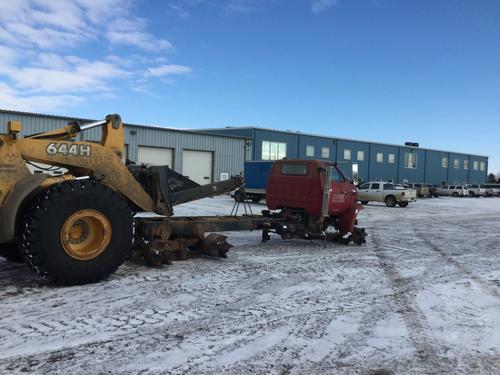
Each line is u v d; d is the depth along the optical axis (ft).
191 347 13.25
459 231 46.03
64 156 19.49
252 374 11.73
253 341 13.89
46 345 13.01
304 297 18.76
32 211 17.62
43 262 17.81
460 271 25.16
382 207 87.45
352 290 20.20
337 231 34.32
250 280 21.18
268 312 16.66
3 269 21.49
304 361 12.63
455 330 15.46
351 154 173.37
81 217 18.81
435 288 21.11
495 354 13.52
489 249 33.83
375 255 29.32
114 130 22.18
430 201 119.75
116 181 21.44
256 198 86.43
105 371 11.55
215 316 16.02
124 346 13.14
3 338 13.42
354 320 16.15
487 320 16.62
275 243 32.96
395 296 19.45
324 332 14.87
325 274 23.11
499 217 67.10
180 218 27.12
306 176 31.94
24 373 11.30
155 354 12.67
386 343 14.11
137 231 23.45
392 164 189.78
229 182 28.12
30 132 81.25
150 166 23.79
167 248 23.29
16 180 17.87
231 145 117.91
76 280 18.76
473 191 159.43
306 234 31.71
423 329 15.46
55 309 16.07
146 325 14.88
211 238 25.73
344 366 12.39
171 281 20.40
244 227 28.14
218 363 12.28
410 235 41.34
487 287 21.66
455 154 220.43
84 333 13.99
